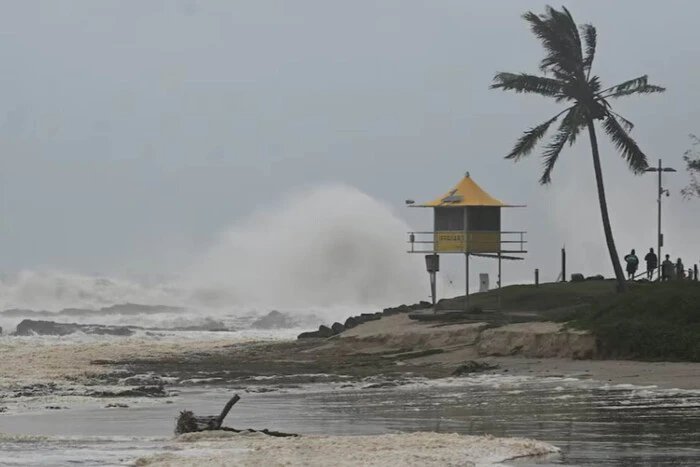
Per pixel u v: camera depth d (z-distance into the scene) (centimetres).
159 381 11888
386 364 13975
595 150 17925
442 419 7812
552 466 5438
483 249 16712
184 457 5762
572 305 16938
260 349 17500
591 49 17838
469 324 15462
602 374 11144
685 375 10631
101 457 5928
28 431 7494
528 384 10556
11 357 15162
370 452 5850
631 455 5794
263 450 5962
